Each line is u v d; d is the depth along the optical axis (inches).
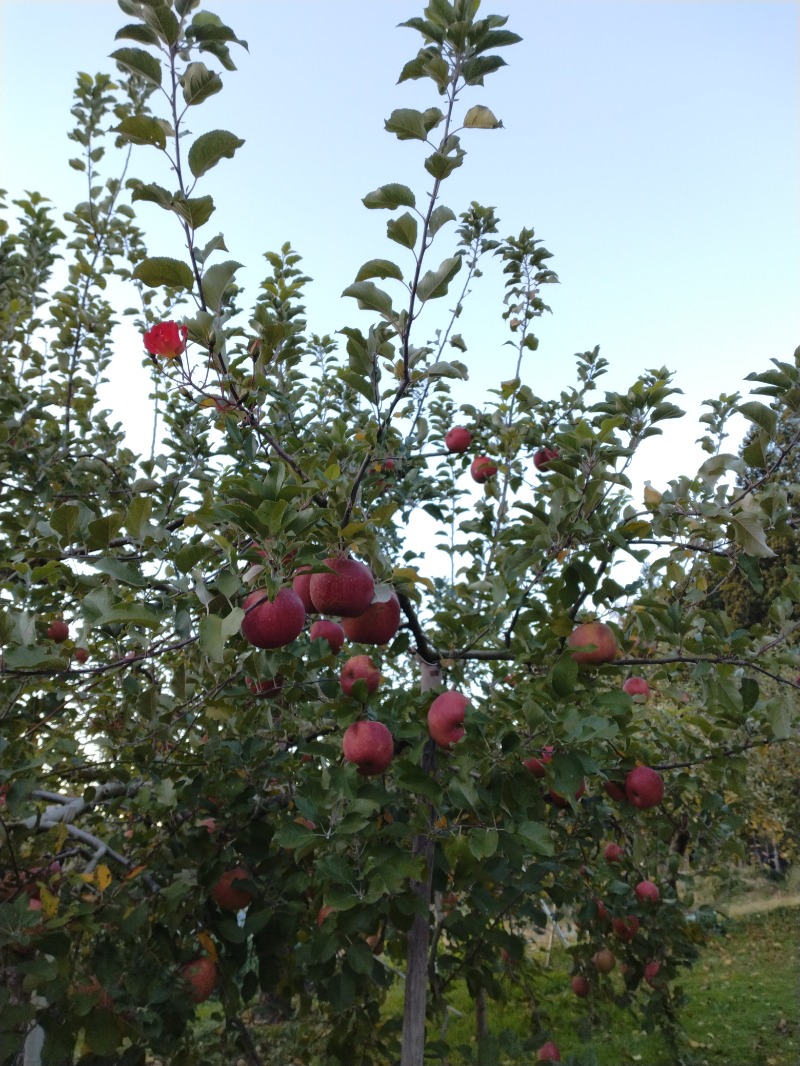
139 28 39.6
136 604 38.4
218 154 40.0
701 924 92.4
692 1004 136.2
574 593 55.4
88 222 104.3
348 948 55.7
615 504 69.7
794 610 56.9
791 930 184.4
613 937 88.5
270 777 65.8
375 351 48.8
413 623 57.4
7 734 56.7
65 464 85.0
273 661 56.6
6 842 51.6
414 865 50.9
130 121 39.2
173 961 55.7
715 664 55.1
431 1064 86.0
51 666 40.8
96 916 50.1
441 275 43.4
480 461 85.1
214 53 40.6
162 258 41.4
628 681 71.2
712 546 54.0
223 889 60.9
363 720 53.6
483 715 51.9
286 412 70.3
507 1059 91.0
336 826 51.8
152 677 61.2
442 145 43.4
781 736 54.2
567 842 76.0
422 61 44.3
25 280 101.9
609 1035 110.3
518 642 58.6
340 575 44.8
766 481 56.3
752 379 54.7
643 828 79.0
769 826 138.1
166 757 62.8
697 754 74.8
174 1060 55.5
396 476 75.7
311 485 43.0
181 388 45.5
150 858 60.6
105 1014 49.1
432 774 57.2
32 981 44.8
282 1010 66.5
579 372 90.4
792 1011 130.1
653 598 58.2
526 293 93.6
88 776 65.3
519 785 52.2
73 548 47.5
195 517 39.5
